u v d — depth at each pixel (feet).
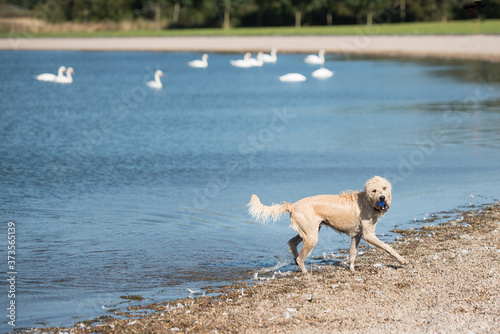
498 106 116.16
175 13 359.46
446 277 37.01
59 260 42.55
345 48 260.62
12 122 105.09
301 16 348.79
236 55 269.44
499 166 70.03
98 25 345.10
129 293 36.88
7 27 324.80
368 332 29.22
